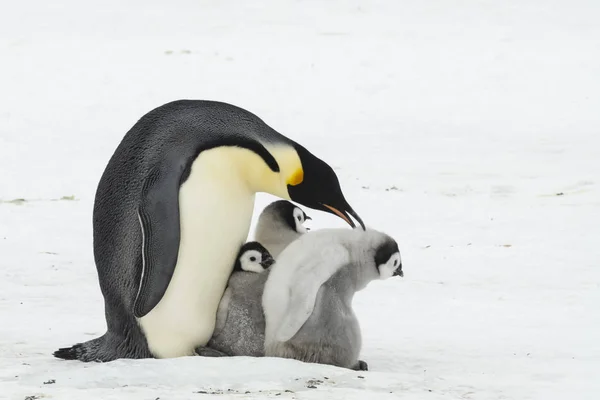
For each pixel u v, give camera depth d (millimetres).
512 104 99250
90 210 53406
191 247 22469
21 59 120875
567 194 59125
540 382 20422
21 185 61562
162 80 111438
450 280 37625
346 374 19719
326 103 101562
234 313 22641
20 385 18422
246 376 19203
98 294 34031
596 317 30844
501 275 38344
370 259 22109
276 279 21484
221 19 156250
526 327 29297
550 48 128250
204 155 22516
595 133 84000
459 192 60938
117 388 17844
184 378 19000
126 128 88125
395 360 23844
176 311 22672
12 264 38750
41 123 88125
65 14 157250
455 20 153250
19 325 28203
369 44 133875
